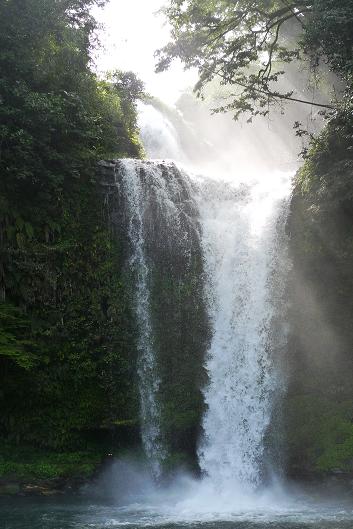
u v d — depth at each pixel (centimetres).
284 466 1831
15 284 1798
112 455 1862
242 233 2150
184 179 2195
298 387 1927
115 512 1503
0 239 1797
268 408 1914
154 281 2038
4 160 1870
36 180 1895
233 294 2073
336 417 1834
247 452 1873
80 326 1888
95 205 2027
